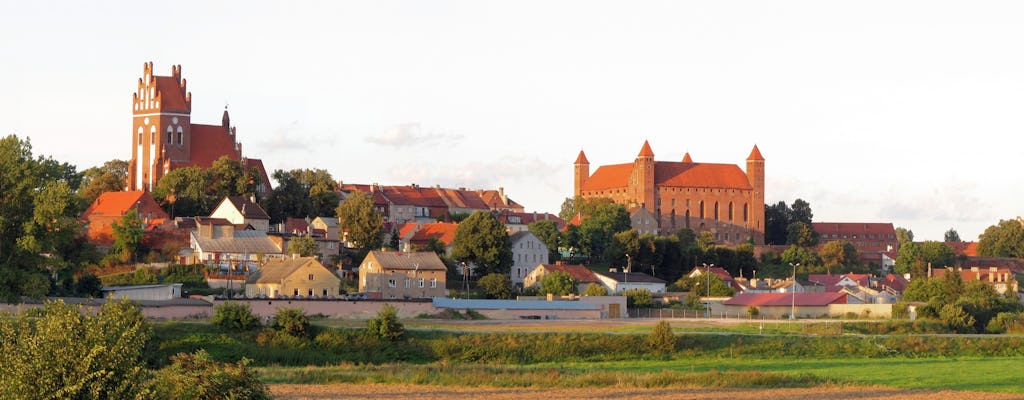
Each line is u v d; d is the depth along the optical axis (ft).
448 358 418.72
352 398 304.09
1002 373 384.88
